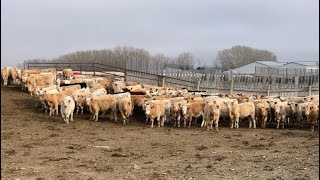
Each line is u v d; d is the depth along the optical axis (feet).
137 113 80.84
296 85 139.95
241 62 399.44
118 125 69.67
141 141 55.06
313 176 35.53
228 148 50.75
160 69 138.31
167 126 70.28
